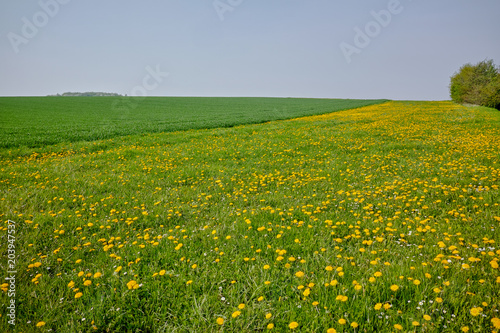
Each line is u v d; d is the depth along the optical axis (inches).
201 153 475.8
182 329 92.4
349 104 2454.5
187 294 109.1
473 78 1961.1
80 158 438.9
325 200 227.3
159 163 408.5
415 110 1465.3
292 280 115.5
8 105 2162.9
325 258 128.6
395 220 173.6
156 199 247.4
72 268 135.9
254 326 92.4
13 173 335.6
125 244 157.8
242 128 838.5
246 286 114.3
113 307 101.0
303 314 95.2
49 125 1011.9
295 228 168.1
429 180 262.8
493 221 158.7
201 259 136.0
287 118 1363.2
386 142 521.7
